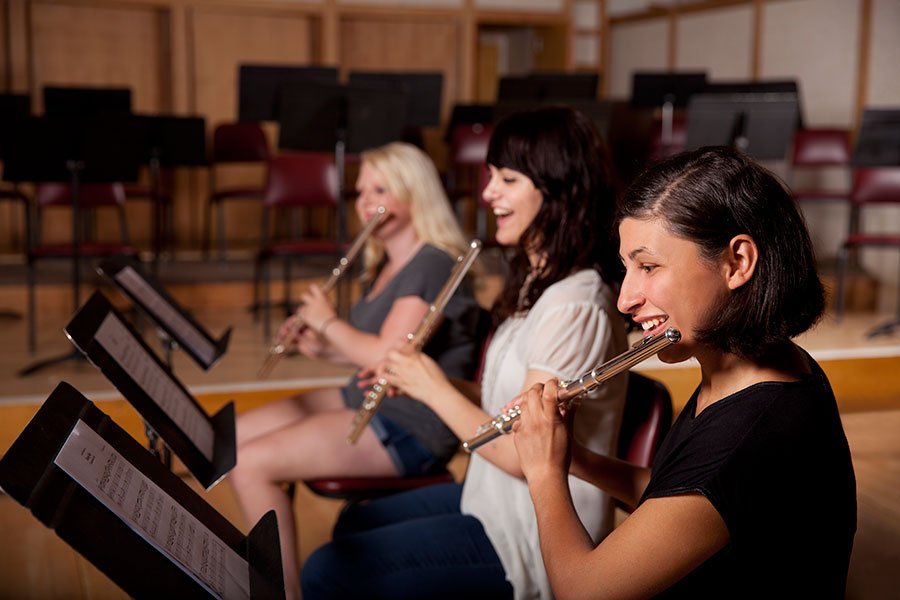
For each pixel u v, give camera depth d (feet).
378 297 7.93
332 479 7.03
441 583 5.49
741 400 3.36
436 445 7.19
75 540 3.31
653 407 5.66
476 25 26.86
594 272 5.53
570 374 5.22
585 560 3.49
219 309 18.57
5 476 3.19
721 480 3.22
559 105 5.71
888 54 22.99
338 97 15.89
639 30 32.68
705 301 3.38
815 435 3.30
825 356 14.62
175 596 3.48
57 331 16.33
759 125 19.11
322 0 24.99
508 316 6.05
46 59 23.98
